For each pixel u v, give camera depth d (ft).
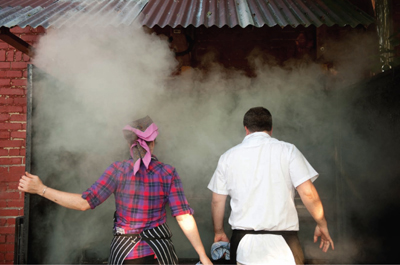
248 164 6.25
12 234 10.40
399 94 6.81
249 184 6.15
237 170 6.31
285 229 6.01
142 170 6.14
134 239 5.81
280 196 6.06
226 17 7.61
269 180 6.11
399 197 6.79
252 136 6.60
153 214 6.00
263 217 5.97
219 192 6.57
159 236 5.97
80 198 5.93
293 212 6.15
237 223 6.17
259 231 6.00
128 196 5.98
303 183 6.05
